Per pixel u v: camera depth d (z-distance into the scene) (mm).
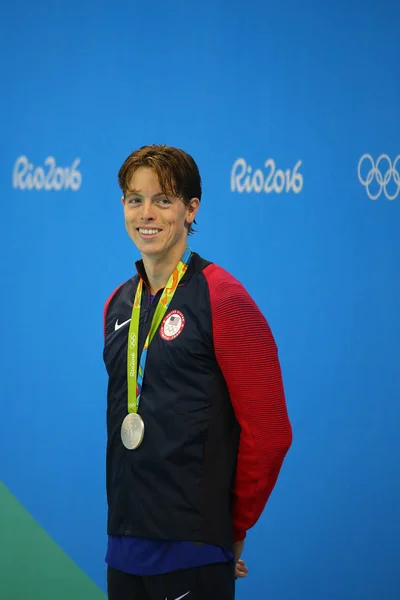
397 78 10586
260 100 10547
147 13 10586
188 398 5207
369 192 10656
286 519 10758
